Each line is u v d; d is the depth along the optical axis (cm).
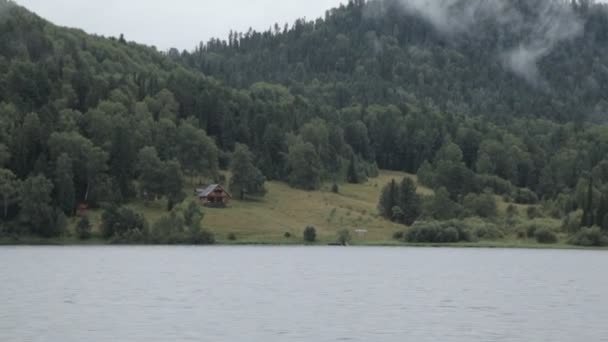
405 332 7512
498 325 7969
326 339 7131
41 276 12262
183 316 8306
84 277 12256
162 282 11744
